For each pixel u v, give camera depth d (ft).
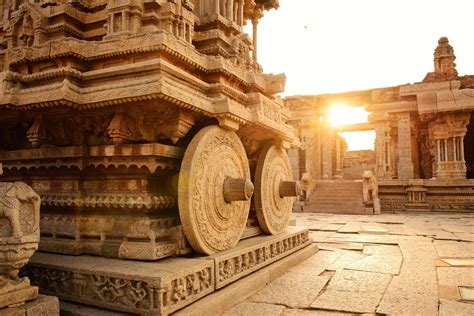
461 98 70.23
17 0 19.61
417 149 93.15
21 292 9.31
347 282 16.57
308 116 96.89
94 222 14.08
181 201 13.07
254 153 20.75
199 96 13.83
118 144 13.04
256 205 19.63
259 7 29.04
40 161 14.65
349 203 68.49
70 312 11.00
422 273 18.34
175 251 13.51
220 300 12.42
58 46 14.05
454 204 65.72
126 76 12.84
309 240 25.05
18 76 13.58
